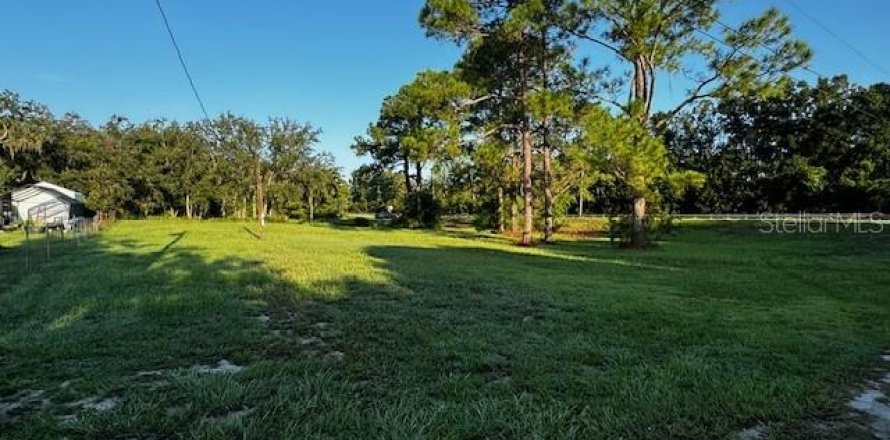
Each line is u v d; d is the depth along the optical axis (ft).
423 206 127.24
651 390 13.92
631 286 34.42
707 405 12.92
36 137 144.36
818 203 156.56
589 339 19.75
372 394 13.71
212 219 170.71
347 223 152.76
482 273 40.14
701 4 62.03
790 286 34.91
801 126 167.94
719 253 62.34
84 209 154.30
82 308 24.75
